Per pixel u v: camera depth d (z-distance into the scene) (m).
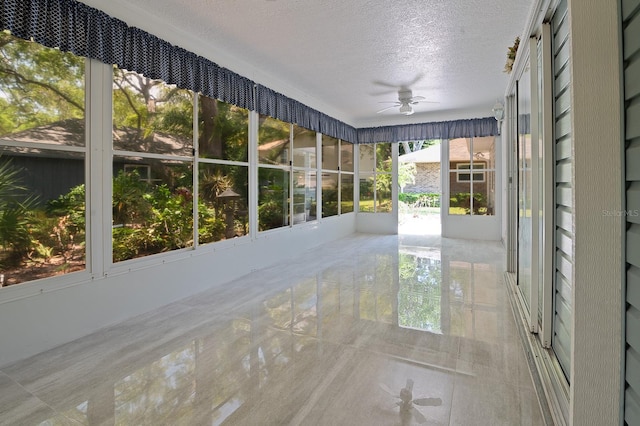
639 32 0.94
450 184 7.22
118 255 2.95
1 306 2.22
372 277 4.26
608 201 1.11
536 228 2.44
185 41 3.46
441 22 3.21
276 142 5.11
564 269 1.88
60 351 2.40
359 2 2.88
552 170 2.08
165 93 3.35
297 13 3.06
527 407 1.76
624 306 1.09
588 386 1.17
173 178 3.45
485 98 5.80
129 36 2.89
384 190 7.86
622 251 1.08
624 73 1.04
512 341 2.50
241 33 3.44
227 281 4.10
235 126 4.26
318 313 3.09
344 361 2.24
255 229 4.61
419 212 12.68
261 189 4.78
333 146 7.03
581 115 1.13
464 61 4.16
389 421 1.67
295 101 5.42
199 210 3.75
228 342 2.52
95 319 2.74
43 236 2.46
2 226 2.27
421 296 3.53
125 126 2.99
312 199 6.22
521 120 3.08
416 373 2.09
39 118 2.43
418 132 7.32
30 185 2.40
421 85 5.10
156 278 3.25
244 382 2.01
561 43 1.85
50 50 2.48
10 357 2.25
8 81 2.28
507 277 4.12
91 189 2.73
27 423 1.67
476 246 6.23
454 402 1.81
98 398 1.86
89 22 2.60
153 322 2.90
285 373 2.10
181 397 1.87
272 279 4.19
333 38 3.54
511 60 3.19
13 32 2.19
